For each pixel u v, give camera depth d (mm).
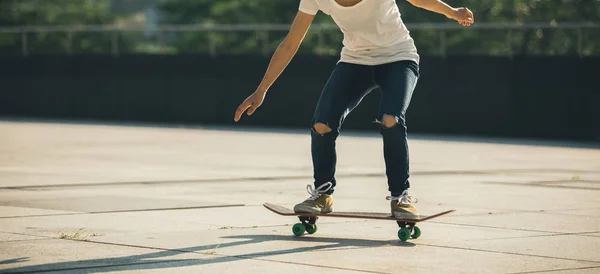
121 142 21000
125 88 30531
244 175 13922
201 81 29094
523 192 11930
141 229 8477
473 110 24828
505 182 13234
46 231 8320
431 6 8102
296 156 17594
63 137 22500
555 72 23672
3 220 8992
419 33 26047
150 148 19344
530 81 24031
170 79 29672
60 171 14312
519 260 7113
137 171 14422
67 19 58844
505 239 8078
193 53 29219
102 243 7684
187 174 14000
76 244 7621
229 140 22062
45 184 12414
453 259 7129
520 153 19125
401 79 7871
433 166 15891
